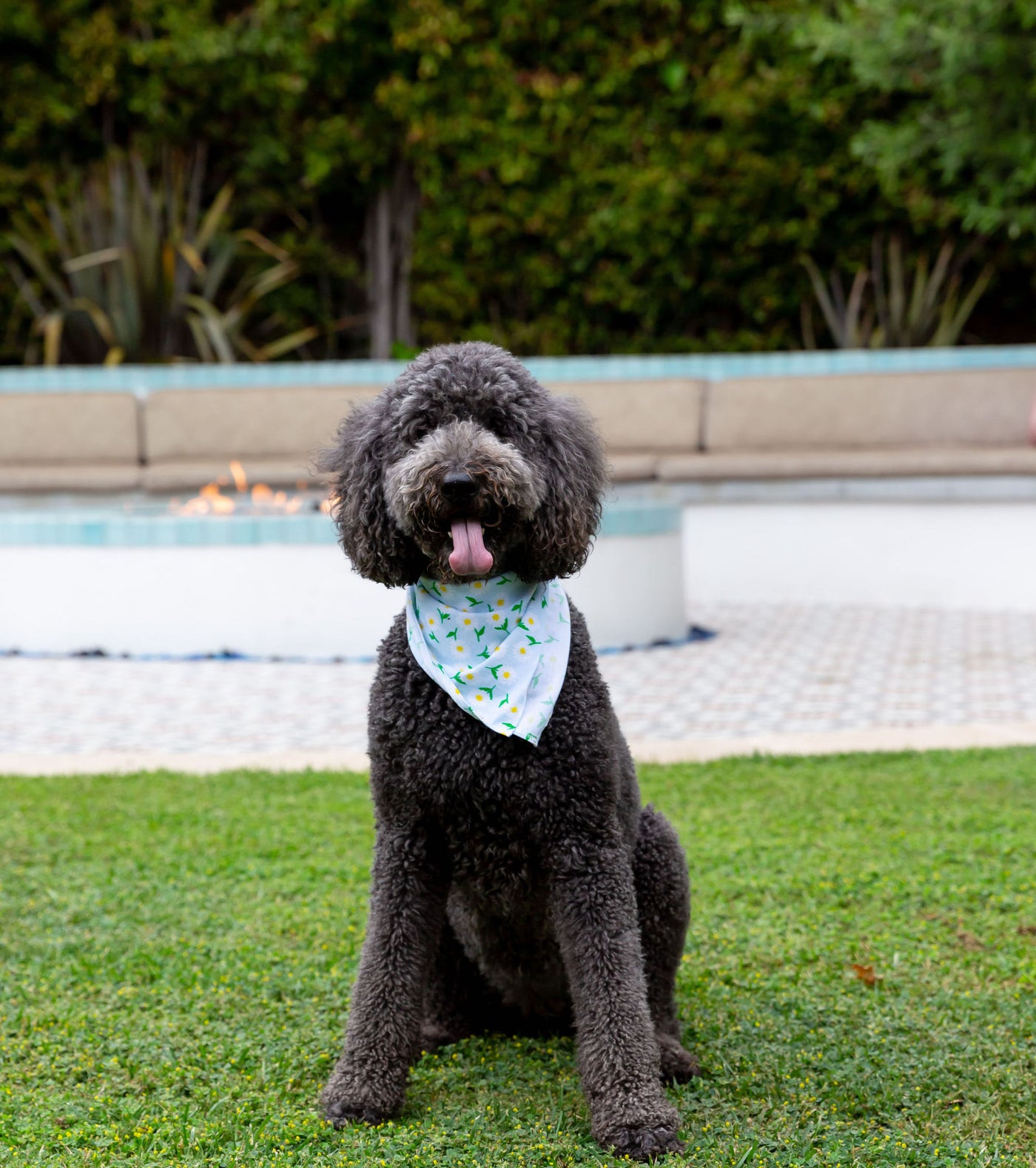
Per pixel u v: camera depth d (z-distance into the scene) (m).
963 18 10.60
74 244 13.77
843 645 8.58
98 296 13.32
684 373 12.27
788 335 14.30
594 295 14.02
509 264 14.33
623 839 2.90
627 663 8.07
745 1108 2.88
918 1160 2.62
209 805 5.23
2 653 8.62
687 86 13.80
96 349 13.63
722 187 13.62
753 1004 3.42
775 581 10.45
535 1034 3.34
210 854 4.66
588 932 2.79
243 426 11.42
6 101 14.12
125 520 8.46
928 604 10.12
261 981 3.57
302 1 14.02
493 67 13.80
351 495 2.96
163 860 4.59
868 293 14.03
